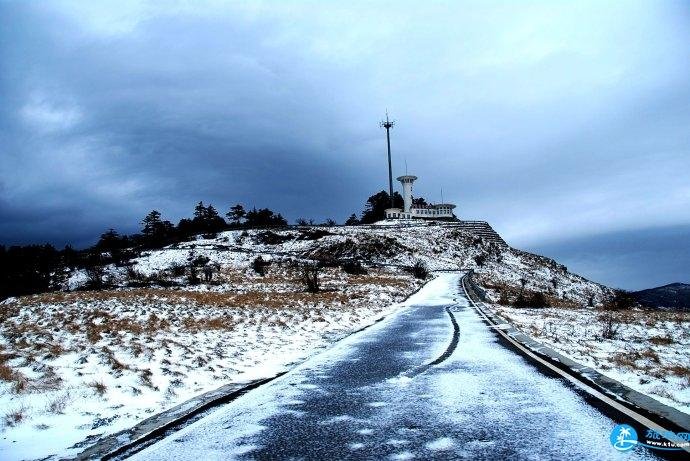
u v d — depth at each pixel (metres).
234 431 5.49
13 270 44.03
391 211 106.12
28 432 5.76
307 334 15.33
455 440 4.81
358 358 10.43
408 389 7.25
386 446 4.74
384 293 34.28
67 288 47.19
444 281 49.00
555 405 5.93
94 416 6.44
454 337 13.25
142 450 4.94
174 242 84.06
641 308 35.66
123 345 11.99
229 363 10.39
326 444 4.89
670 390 6.88
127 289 40.09
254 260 62.22
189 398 7.33
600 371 8.24
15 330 15.05
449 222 105.12
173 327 15.91
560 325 18.19
